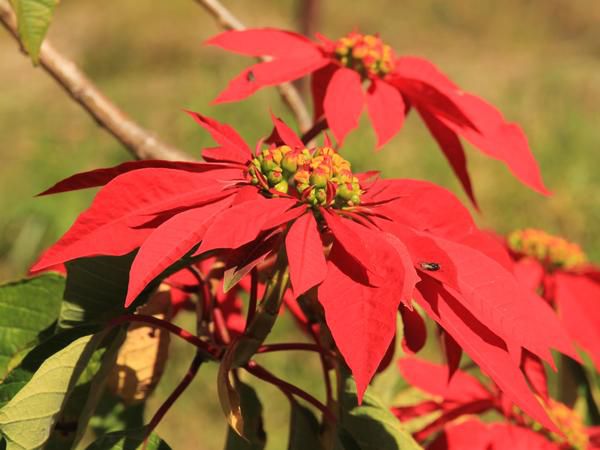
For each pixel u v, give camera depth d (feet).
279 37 2.75
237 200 2.09
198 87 13.66
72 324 2.34
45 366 2.13
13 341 2.49
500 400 2.94
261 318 2.23
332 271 2.01
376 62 2.76
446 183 10.42
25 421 2.13
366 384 1.89
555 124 12.26
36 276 2.50
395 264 1.98
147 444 2.25
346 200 2.19
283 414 6.82
